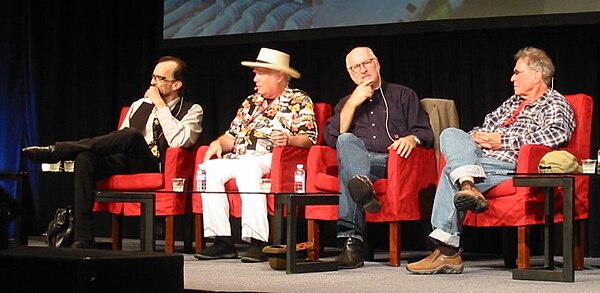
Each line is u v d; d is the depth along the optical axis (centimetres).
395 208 453
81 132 702
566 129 435
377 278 398
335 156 480
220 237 497
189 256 518
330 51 625
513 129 455
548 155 408
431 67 596
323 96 627
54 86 707
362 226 452
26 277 266
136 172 523
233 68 657
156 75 546
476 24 566
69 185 697
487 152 448
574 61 556
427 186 471
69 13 709
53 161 506
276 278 397
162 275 278
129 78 690
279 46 643
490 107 578
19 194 533
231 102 658
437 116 505
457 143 418
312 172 470
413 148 461
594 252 543
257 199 476
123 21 690
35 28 713
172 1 668
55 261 261
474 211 404
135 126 554
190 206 531
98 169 511
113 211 529
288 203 417
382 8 595
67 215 507
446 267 418
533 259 519
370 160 464
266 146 514
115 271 264
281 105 516
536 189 418
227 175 491
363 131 489
